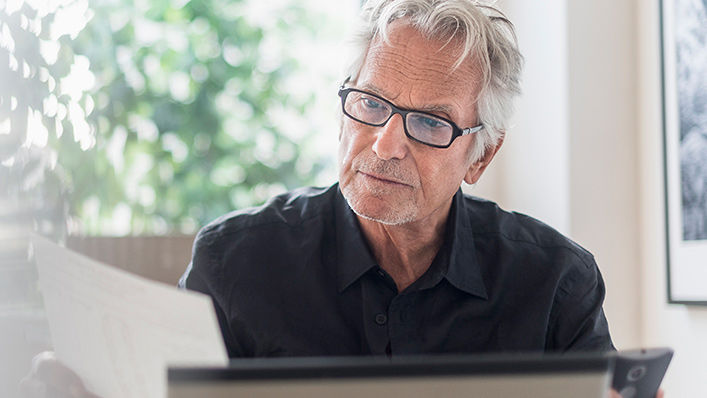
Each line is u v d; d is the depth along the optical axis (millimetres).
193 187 3387
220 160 3434
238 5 3447
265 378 614
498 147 1339
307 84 3471
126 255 1752
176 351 816
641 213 2281
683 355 2064
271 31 3461
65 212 1954
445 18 1172
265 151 3457
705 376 1971
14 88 1858
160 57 3354
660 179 2182
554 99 2334
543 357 646
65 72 2156
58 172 1999
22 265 1580
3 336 1465
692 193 2006
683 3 2047
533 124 2439
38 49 1944
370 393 626
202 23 3418
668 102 2109
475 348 1245
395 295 1238
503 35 1249
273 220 1295
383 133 1149
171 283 1743
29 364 1459
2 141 1813
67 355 925
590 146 2283
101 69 2926
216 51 3434
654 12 2215
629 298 2268
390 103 1159
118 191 2881
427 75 1161
